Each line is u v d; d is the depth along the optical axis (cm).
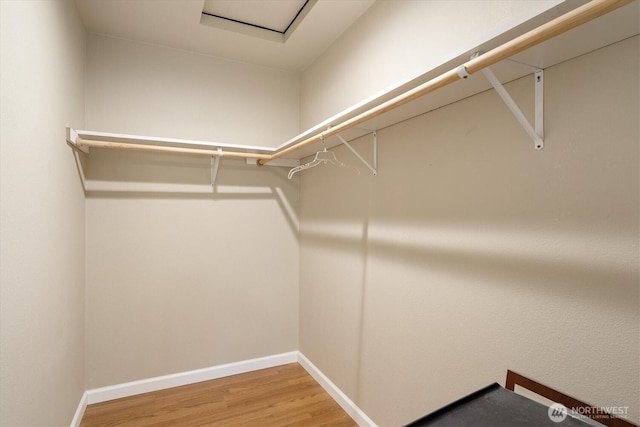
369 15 194
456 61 102
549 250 106
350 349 212
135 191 234
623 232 89
